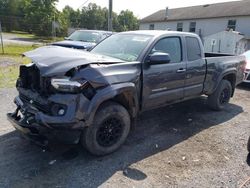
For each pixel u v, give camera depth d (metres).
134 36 4.86
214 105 6.37
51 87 3.43
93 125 3.68
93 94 3.52
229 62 6.38
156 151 4.23
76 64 3.46
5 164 3.59
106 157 3.94
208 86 5.88
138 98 4.26
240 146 4.59
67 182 3.29
